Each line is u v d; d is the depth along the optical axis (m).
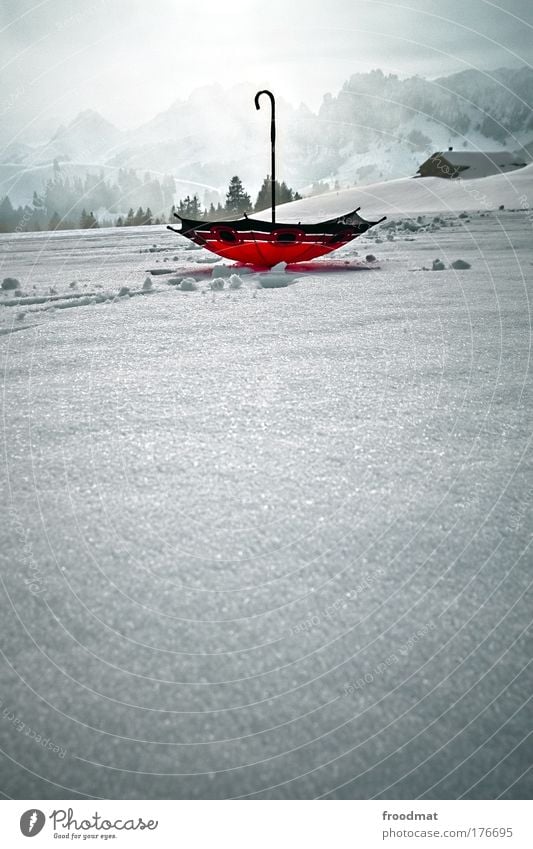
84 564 0.97
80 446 1.42
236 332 2.65
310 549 1.01
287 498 1.17
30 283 4.54
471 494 1.20
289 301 3.42
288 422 1.57
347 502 1.16
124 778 0.65
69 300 3.53
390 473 1.28
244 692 0.74
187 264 5.55
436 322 2.81
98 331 2.71
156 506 1.14
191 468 1.30
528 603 0.89
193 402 1.72
